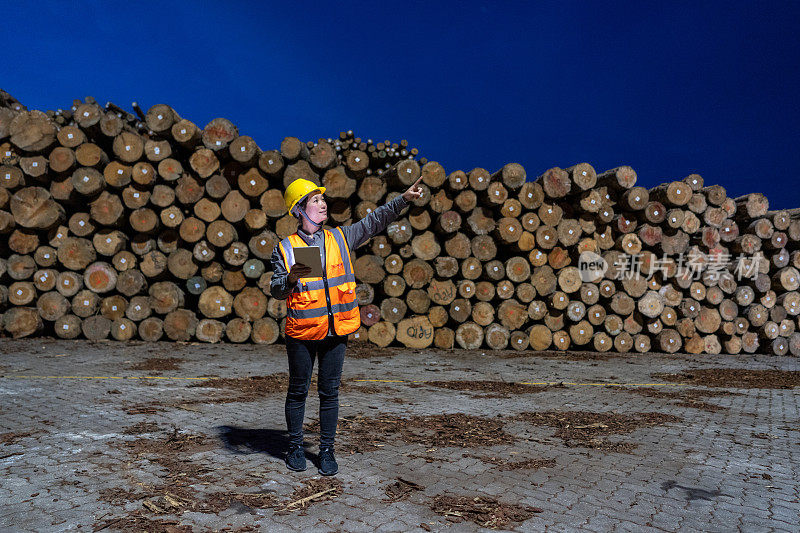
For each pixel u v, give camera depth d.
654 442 4.04
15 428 3.94
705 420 4.86
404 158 13.52
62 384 5.66
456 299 10.16
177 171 9.38
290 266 3.02
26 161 9.34
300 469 3.13
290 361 3.11
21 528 2.32
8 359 7.30
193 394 5.35
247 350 8.97
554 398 5.75
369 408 4.92
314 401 5.18
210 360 7.75
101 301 9.60
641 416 4.93
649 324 10.72
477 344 10.16
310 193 3.11
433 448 3.69
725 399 5.98
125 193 9.46
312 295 3.01
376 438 3.89
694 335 10.87
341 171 9.74
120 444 3.59
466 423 4.42
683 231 10.83
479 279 10.43
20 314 9.42
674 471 3.36
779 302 11.32
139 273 9.56
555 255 10.46
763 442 4.13
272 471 3.13
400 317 9.97
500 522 2.51
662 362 9.34
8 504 2.58
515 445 3.85
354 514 2.56
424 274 9.98
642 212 10.50
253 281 9.84
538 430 4.30
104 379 6.02
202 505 2.61
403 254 9.98
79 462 3.21
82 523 2.38
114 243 9.56
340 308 3.10
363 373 7.10
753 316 11.06
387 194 10.13
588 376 7.46
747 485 3.14
